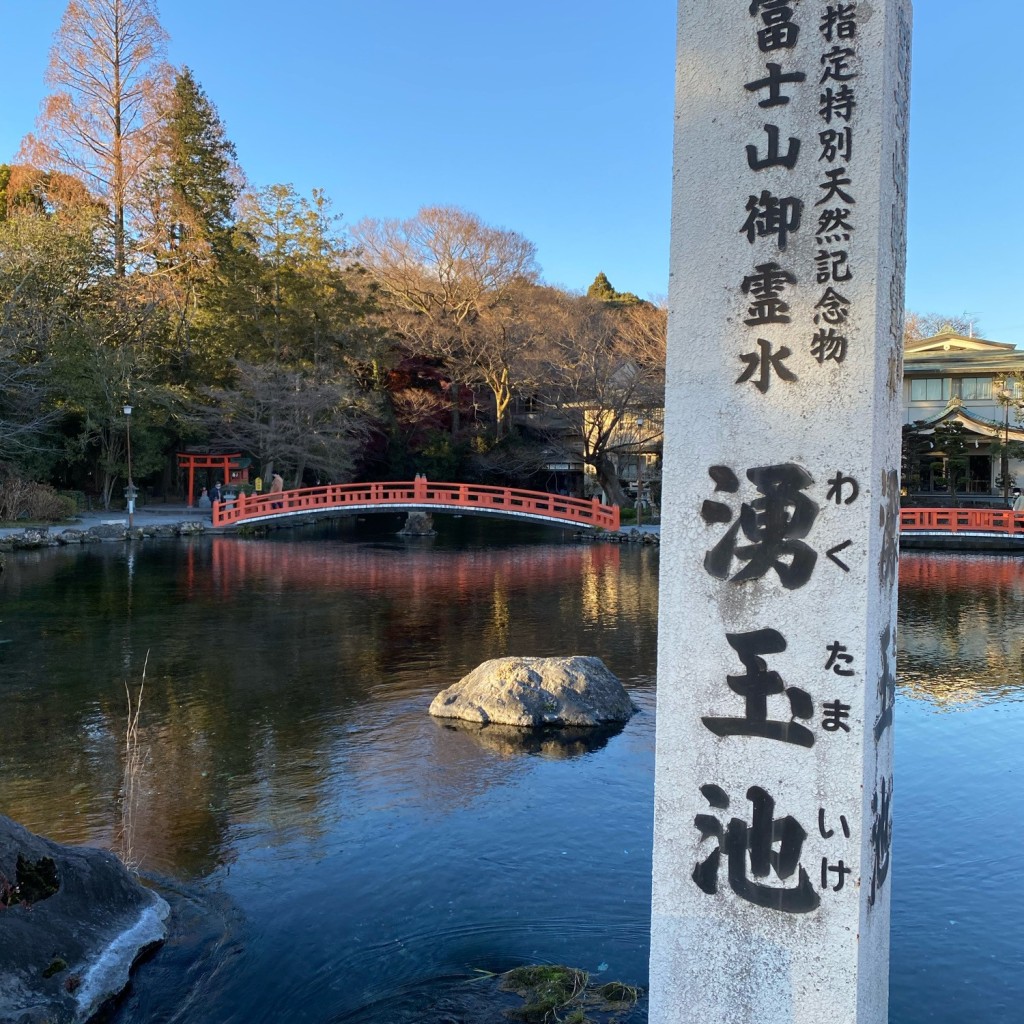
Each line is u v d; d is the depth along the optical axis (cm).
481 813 562
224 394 2853
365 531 2909
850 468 230
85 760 656
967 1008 361
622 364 2819
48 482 2664
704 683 248
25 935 346
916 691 879
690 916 249
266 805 573
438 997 366
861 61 228
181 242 3030
